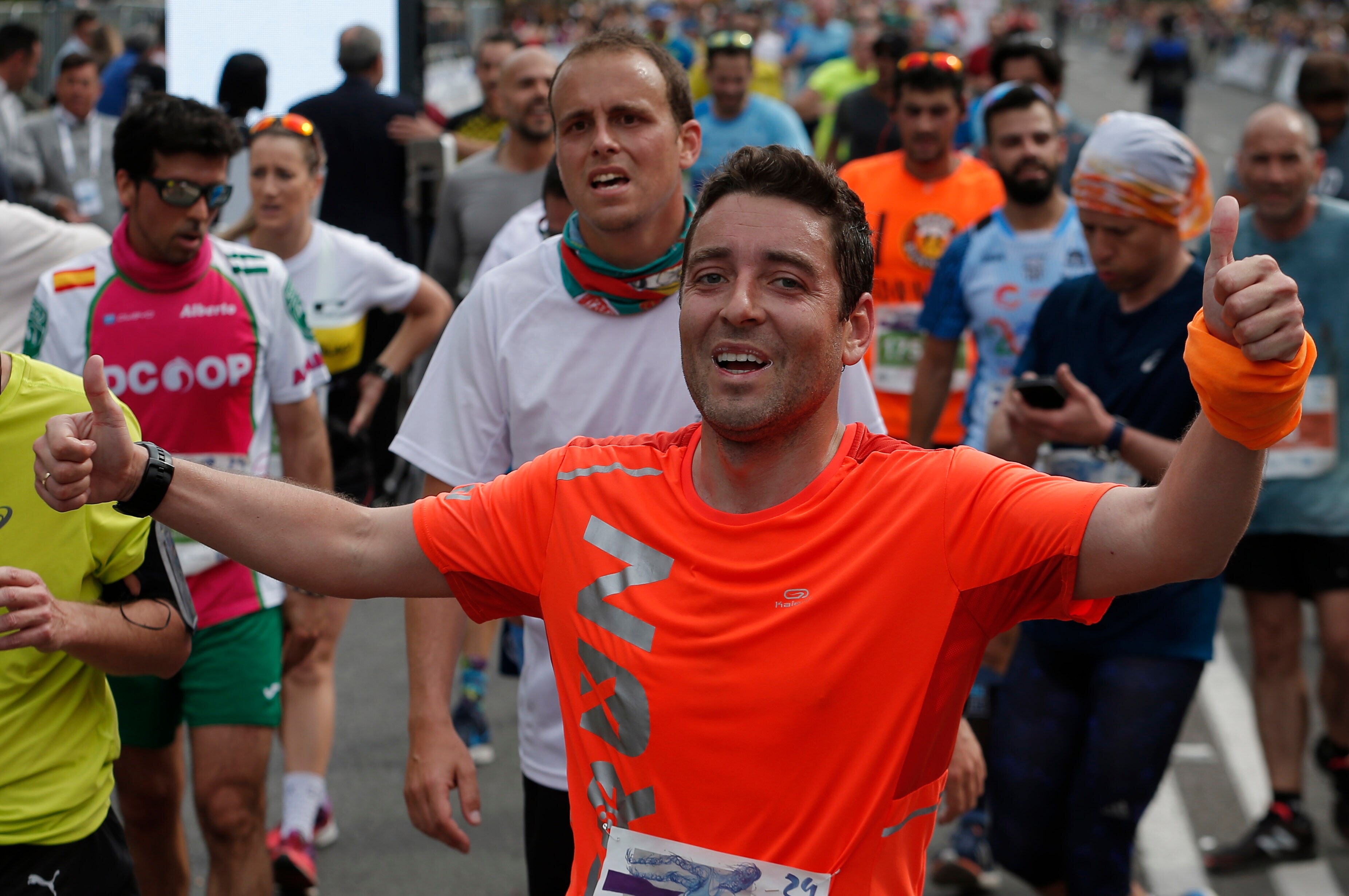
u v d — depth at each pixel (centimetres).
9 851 345
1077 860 475
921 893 269
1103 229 492
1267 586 626
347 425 711
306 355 534
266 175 674
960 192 775
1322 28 5378
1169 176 481
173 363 500
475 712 708
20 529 346
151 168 479
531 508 284
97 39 1795
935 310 683
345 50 1009
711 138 1103
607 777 270
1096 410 475
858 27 1717
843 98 1195
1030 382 475
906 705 255
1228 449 231
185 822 640
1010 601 257
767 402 261
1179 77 2897
